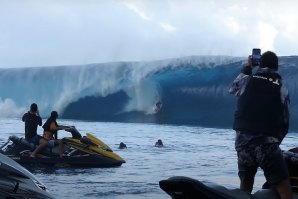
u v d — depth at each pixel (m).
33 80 53.94
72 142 15.07
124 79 50.81
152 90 49.97
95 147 15.36
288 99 5.59
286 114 5.55
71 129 15.12
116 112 50.47
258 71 5.68
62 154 14.92
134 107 50.25
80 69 52.34
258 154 5.46
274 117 5.47
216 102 48.88
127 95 50.59
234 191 4.75
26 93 53.88
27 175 5.68
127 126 39.69
